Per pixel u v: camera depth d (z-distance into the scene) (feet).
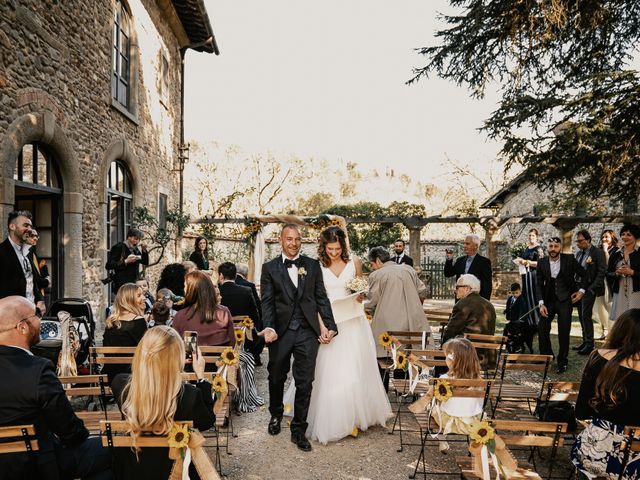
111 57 27.96
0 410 7.04
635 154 23.52
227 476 10.73
